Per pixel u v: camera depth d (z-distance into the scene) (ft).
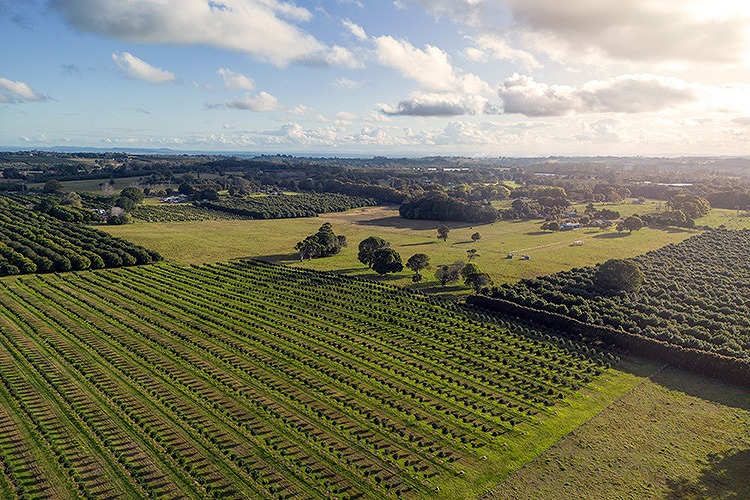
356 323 316.19
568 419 204.85
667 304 345.72
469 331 304.91
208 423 195.83
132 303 346.33
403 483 163.12
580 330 298.56
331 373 242.37
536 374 246.68
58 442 180.45
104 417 198.08
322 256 522.47
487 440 189.06
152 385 226.38
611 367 256.52
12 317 307.78
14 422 192.75
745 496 159.63
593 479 166.40
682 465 174.40
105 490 156.56
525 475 168.14
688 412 210.38
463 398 221.87
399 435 190.90
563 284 397.19
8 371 234.99
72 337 279.28
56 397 213.05
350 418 203.21
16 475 161.68
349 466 171.01
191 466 168.76
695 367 249.14
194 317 320.91
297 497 155.22
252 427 193.67
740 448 184.44
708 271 434.30
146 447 179.01
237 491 157.38
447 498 156.25
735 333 291.38
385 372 246.47
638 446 185.37
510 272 451.53
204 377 236.02
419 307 350.84
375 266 440.45
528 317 323.37
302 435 189.06
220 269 456.04
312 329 304.09
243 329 301.63
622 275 376.68
